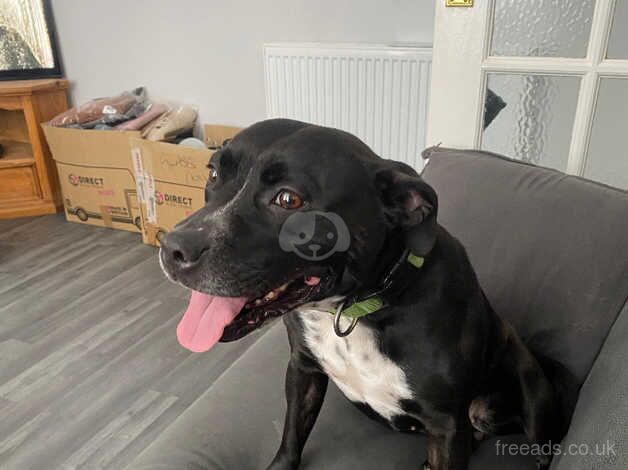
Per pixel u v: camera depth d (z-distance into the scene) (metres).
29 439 2.01
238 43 3.44
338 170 1.07
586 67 1.68
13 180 3.88
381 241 1.13
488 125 1.93
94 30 3.88
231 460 1.34
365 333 1.19
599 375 1.10
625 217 1.35
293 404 1.33
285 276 1.10
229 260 1.04
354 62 2.95
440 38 1.83
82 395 2.22
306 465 1.35
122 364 2.39
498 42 1.80
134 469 1.29
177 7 3.54
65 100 4.04
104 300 2.86
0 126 4.27
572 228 1.41
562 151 1.89
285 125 1.14
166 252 1.06
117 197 3.56
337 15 3.08
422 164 3.00
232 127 3.58
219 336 1.09
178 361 2.40
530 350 1.43
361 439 1.42
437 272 1.18
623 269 1.32
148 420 2.09
